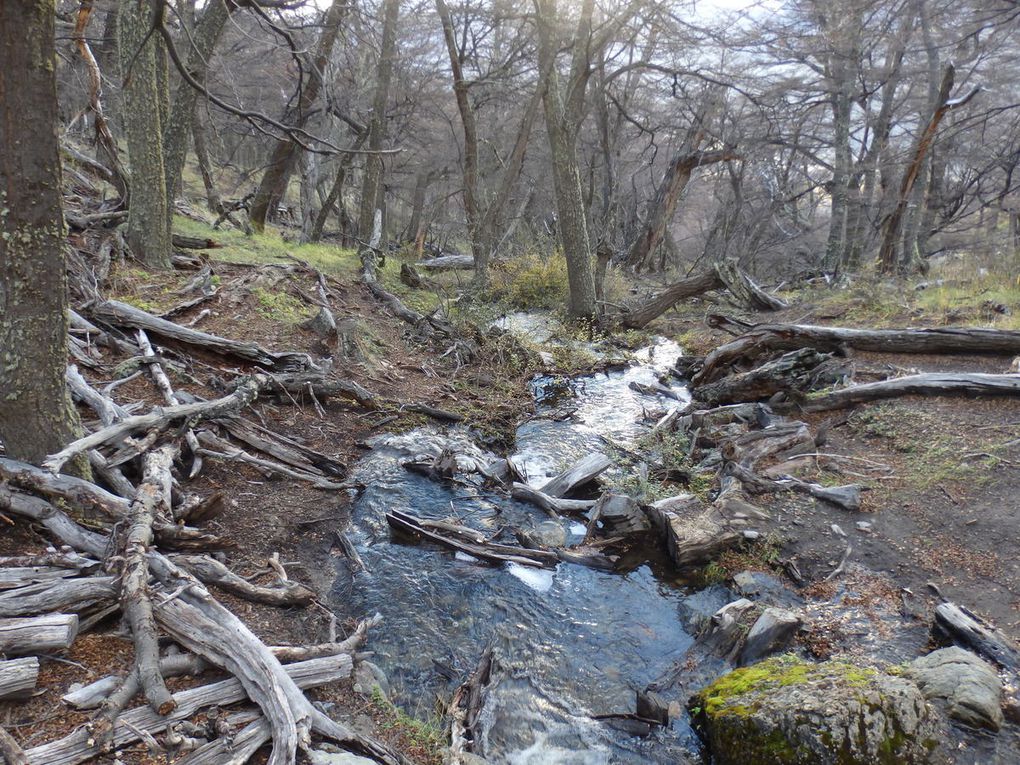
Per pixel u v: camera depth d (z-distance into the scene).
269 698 3.27
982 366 8.41
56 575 3.84
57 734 3.00
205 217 17.67
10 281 4.11
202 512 5.42
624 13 13.48
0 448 4.57
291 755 3.03
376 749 3.35
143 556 3.98
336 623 4.66
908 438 7.08
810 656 4.41
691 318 15.51
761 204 31.22
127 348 7.71
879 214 24.67
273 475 6.56
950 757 3.44
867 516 5.98
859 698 3.47
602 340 13.84
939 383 7.62
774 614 4.58
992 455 6.38
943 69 21.44
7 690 3.06
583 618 5.08
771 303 13.80
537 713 4.14
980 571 5.07
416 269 17.39
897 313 11.30
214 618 3.70
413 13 18.02
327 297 11.85
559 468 7.72
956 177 32.12
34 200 4.03
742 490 6.46
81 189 12.99
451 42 16.91
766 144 23.19
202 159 20.42
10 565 3.90
